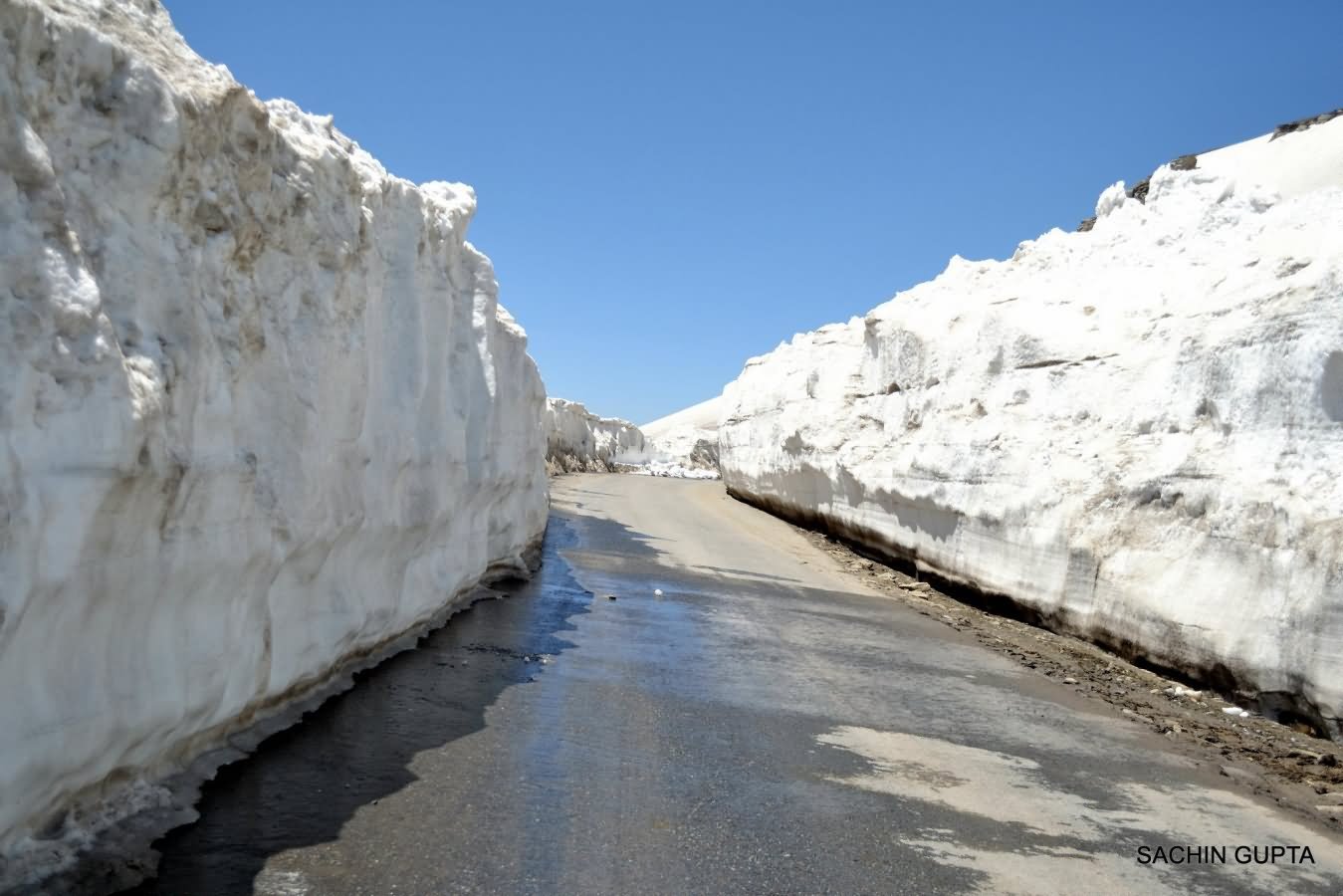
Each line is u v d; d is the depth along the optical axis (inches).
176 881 178.2
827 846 231.8
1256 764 329.4
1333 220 479.5
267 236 239.8
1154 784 302.0
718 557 805.9
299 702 286.4
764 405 1316.4
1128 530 492.1
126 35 196.1
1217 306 492.1
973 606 647.1
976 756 317.7
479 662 378.3
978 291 823.7
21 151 151.1
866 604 629.9
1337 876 239.1
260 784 228.1
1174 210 669.9
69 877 165.9
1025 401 631.2
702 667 411.2
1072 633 526.0
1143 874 231.9
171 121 189.3
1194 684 426.0
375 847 203.6
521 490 615.5
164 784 211.8
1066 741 344.2
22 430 146.7
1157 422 506.3
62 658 165.2
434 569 424.2
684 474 2349.9
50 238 156.0
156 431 177.6
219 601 219.9
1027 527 570.9
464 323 460.4
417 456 373.7
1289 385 411.2
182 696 203.3
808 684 398.0
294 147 256.4
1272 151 1275.8
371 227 319.0
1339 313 390.0
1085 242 730.2
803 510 1094.4
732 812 247.9
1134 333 576.7
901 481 767.7
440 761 261.1
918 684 415.2
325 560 290.0
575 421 1914.4
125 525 173.6
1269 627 381.1
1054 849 243.0
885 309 959.6
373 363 327.9
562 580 616.4
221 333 216.4
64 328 154.9
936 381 772.6
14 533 143.6
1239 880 232.8
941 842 241.0
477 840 213.8
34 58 159.0
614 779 263.9
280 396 247.3
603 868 207.8
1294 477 395.2
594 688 358.3
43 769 159.3
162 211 196.5
